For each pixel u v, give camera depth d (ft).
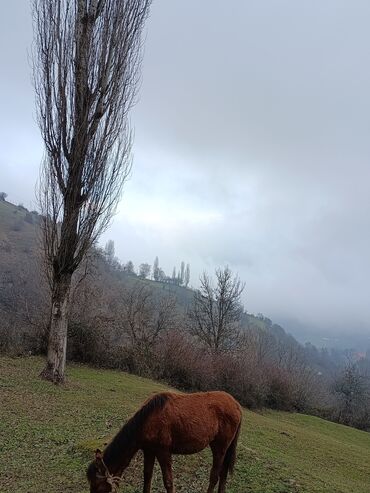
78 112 49.32
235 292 131.85
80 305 83.05
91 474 19.75
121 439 20.65
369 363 232.53
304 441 55.77
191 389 88.79
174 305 116.78
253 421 62.95
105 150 50.67
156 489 25.35
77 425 35.81
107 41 50.31
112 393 54.19
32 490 23.63
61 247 49.78
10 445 29.84
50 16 49.26
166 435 21.13
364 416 123.13
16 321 80.84
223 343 124.06
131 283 177.88
